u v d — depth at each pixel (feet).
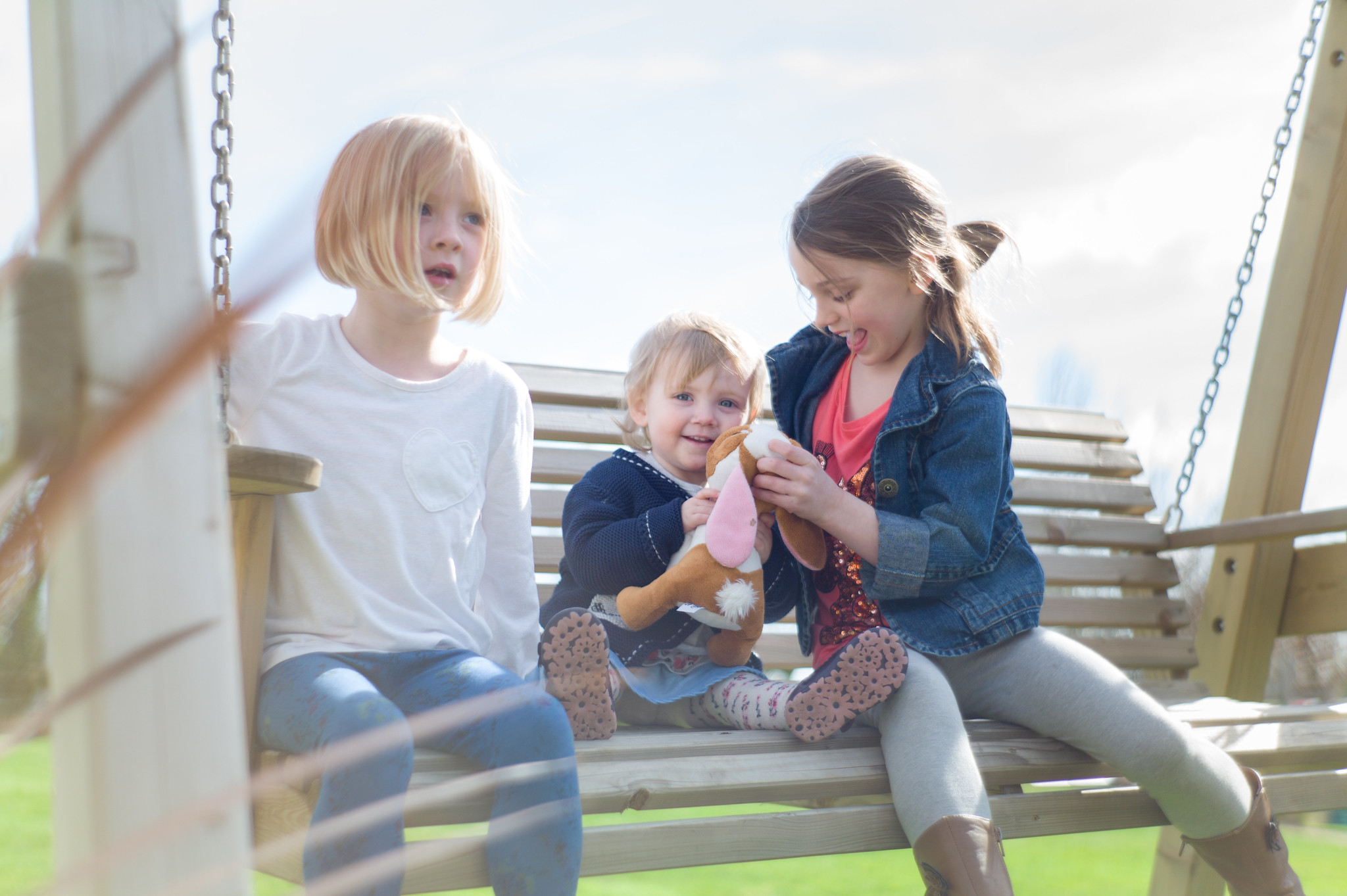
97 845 1.74
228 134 3.75
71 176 0.91
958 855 3.88
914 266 4.93
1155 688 7.70
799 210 5.12
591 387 7.23
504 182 4.49
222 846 1.82
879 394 5.30
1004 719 4.88
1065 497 8.70
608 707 4.08
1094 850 10.60
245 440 3.98
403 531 4.08
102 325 1.84
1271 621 8.42
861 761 4.28
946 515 4.79
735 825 3.85
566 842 3.36
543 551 6.54
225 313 0.75
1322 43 8.80
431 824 3.33
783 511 4.83
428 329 4.44
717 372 5.23
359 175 4.08
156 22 2.05
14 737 0.97
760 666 5.31
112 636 1.78
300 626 3.86
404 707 3.68
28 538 1.15
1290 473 8.55
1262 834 4.74
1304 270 8.63
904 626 4.79
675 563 4.73
